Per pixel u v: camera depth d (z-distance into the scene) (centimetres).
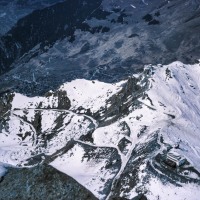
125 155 12038
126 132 13712
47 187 9612
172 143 11369
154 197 9169
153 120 14212
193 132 13375
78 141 14300
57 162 13388
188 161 10162
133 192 9512
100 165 12169
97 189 10019
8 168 10725
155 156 10512
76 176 10944
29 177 10012
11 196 9556
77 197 9488
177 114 14588
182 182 9519
